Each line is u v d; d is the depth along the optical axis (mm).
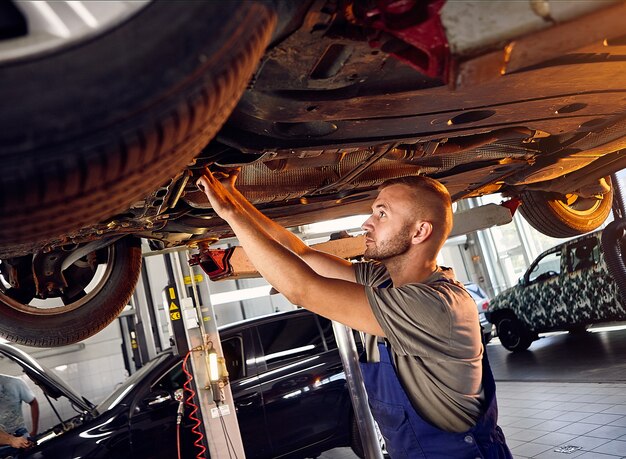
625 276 3072
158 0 798
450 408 1345
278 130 1398
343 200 2311
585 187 3020
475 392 1353
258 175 1905
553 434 4230
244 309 9578
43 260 2229
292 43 1046
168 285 3748
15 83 749
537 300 7844
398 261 1527
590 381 5430
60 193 770
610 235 3125
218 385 3588
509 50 944
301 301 1329
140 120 762
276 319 4906
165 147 805
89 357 7996
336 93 1242
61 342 2227
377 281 1770
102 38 776
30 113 739
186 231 2131
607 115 1723
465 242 12133
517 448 4129
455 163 2154
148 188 911
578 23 924
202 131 863
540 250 10961
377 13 940
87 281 2467
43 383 3754
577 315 7312
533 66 1265
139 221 1796
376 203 1536
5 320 2148
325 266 1843
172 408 4355
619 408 4410
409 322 1308
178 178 1506
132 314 8367
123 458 4129
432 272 1518
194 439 4328
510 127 1779
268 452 4414
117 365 8203
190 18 794
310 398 4672
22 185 733
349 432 4738
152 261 8672
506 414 5098
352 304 1323
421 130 1518
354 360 3467
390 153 1807
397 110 1350
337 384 4777
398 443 1410
